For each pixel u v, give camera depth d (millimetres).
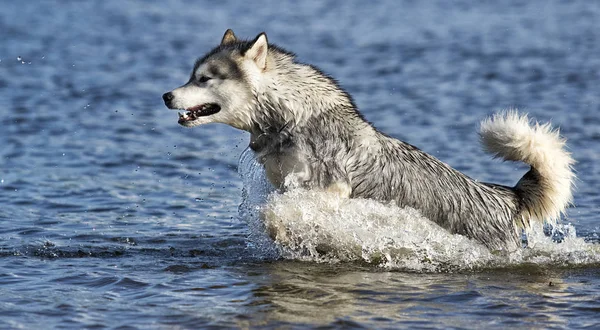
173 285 23047
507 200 27062
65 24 96812
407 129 50062
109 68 71062
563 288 23328
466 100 58812
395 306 21359
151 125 51344
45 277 23625
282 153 26234
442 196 26500
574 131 48844
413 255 26406
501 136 26547
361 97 60125
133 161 42594
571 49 80375
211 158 43625
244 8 113375
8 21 96938
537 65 72250
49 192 36094
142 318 20125
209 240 29141
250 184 28547
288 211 26016
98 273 24188
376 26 97750
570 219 32719
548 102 57500
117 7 113375
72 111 54500
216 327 19531
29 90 60875
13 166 40656
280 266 25625
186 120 26781
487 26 97312
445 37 89250
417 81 66250
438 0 122125
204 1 120312
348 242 26547
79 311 20562
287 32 92500
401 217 26266
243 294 22266
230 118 26844
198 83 26703
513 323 20141
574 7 113438
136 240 28891
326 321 20016
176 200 35531
